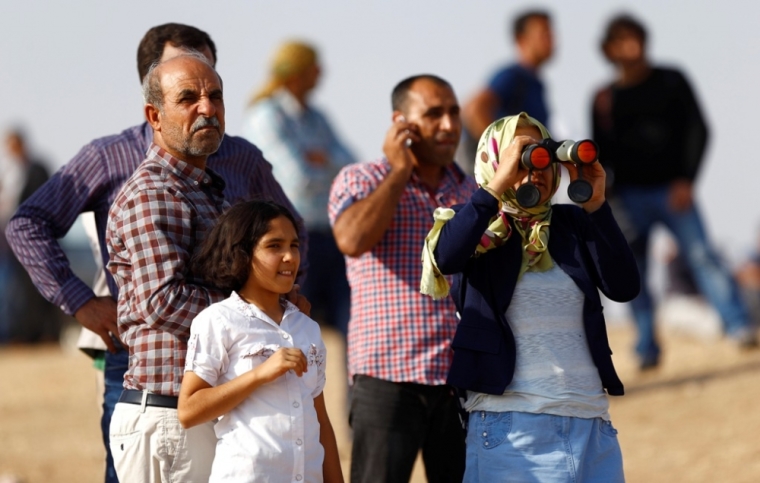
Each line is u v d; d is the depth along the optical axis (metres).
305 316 11.99
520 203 11.38
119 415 12.07
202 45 14.70
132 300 12.02
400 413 14.45
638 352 26.84
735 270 38.12
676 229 27.06
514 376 11.73
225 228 11.57
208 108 12.11
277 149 22.72
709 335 34.81
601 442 11.88
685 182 26.52
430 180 15.38
